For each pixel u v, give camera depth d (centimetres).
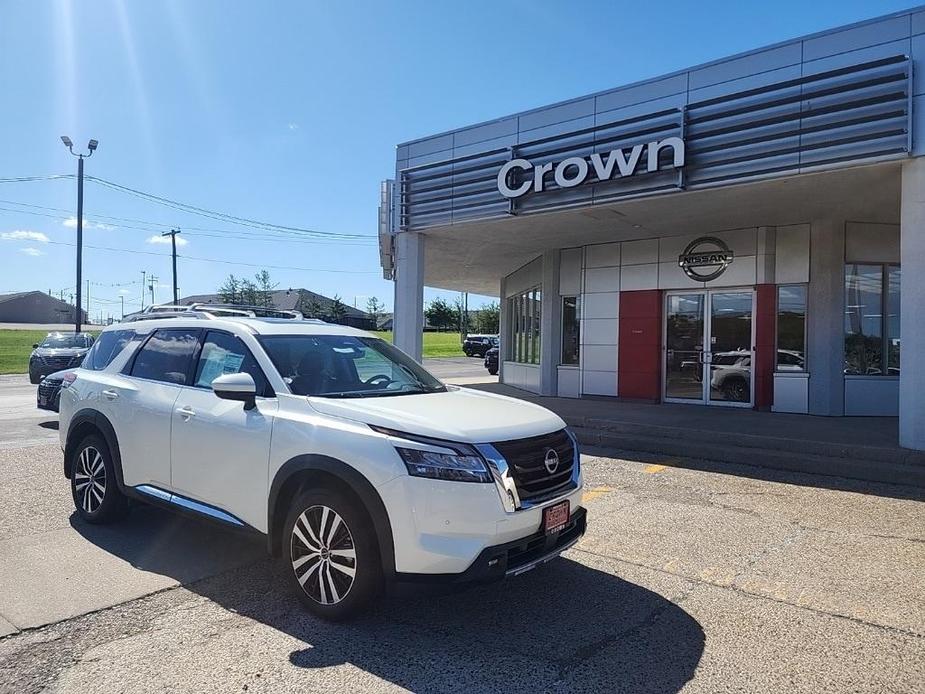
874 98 784
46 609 386
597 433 968
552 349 1520
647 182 968
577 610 395
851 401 1137
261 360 448
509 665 328
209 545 503
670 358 1344
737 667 327
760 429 926
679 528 560
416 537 344
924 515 598
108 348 587
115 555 479
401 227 1267
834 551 503
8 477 718
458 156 1200
